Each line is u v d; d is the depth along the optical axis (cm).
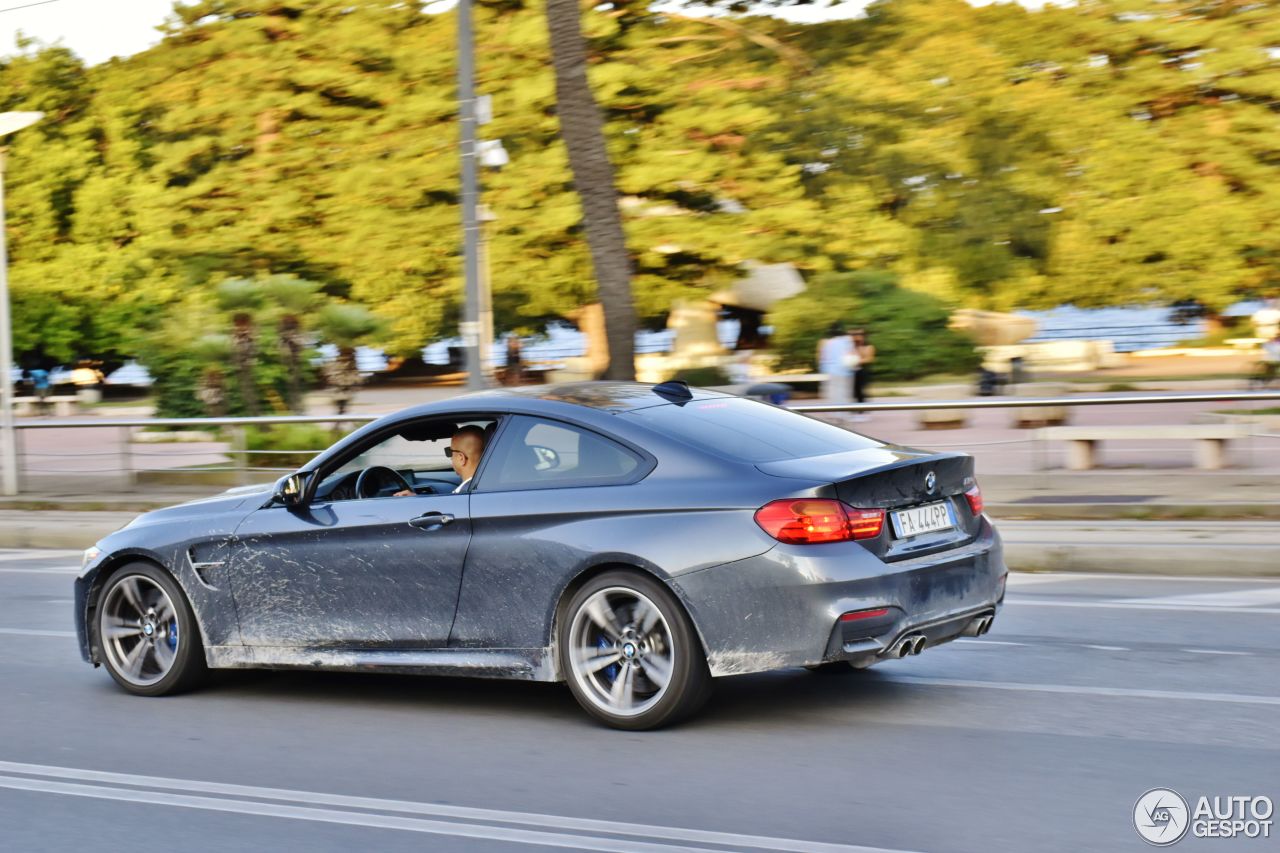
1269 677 723
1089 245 4097
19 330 4634
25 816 554
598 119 1742
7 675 830
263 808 554
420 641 690
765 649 611
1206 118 4116
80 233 4894
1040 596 997
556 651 659
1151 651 794
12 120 1877
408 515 690
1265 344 2956
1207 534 1184
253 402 2366
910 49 3991
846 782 559
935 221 3697
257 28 3997
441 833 515
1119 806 521
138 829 532
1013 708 670
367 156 3838
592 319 3819
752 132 3584
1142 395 1372
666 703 629
